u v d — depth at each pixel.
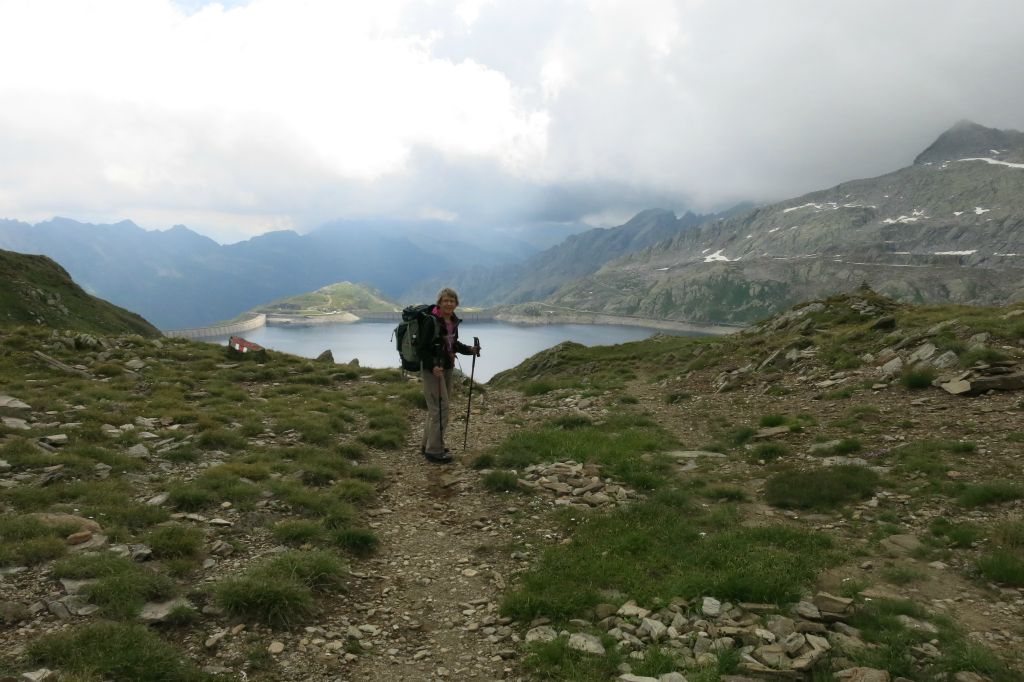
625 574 8.01
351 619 6.97
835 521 9.92
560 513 10.71
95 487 9.99
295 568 7.43
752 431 16.47
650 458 14.54
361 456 14.20
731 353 34.53
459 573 8.38
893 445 13.47
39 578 6.78
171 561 7.55
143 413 16.02
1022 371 16.25
